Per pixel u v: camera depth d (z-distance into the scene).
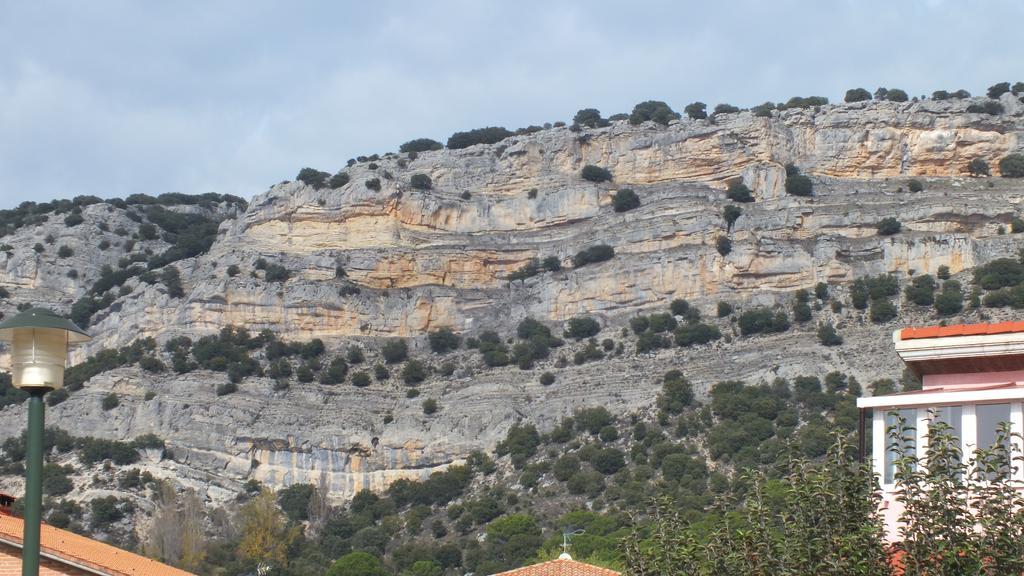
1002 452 65.56
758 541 66.69
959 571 60.91
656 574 71.00
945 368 70.62
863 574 62.25
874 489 65.81
